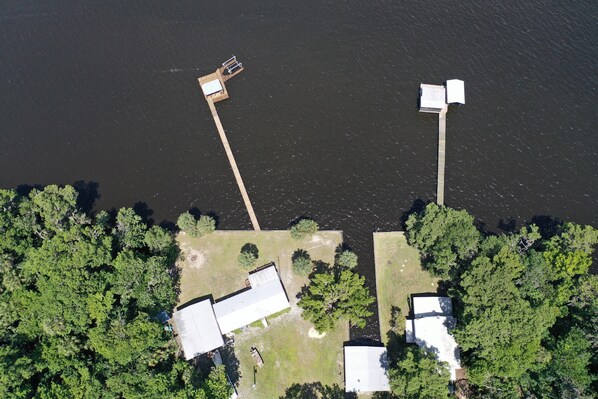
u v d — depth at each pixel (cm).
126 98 14488
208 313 11200
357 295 10850
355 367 10794
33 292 10231
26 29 15738
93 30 15662
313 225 12206
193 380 10294
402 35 15650
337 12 15975
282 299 11356
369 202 12975
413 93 14675
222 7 15962
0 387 9406
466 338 10025
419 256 12169
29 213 11288
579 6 16150
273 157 13562
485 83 14900
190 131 13950
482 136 14012
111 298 10131
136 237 11494
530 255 10888
